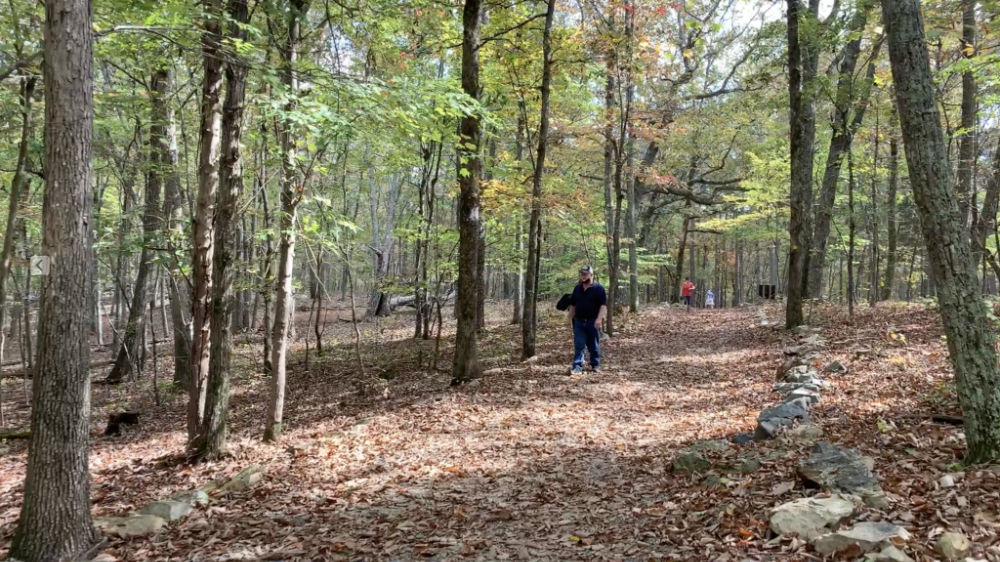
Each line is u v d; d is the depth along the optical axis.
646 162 19.55
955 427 5.00
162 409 10.56
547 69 10.38
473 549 4.02
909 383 6.92
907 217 19.28
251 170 8.71
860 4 10.48
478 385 9.23
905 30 3.98
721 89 21.12
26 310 13.78
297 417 8.81
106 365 16.61
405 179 20.42
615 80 13.66
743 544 3.49
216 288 6.69
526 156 16.97
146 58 8.24
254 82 6.82
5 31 6.53
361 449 6.66
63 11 3.70
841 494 3.78
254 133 8.13
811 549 3.25
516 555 3.88
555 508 4.68
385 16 8.32
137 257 17.64
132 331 13.23
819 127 15.95
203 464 6.54
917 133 3.99
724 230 26.03
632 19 11.29
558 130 12.59
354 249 16.70
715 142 20.73
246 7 6.37
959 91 14.74
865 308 14.39
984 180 14.75
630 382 9.27
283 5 6.39
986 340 3.96
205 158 6.66
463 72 9.09
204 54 5.23
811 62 13.70
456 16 11.68
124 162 9.99
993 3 9.78
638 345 12.91
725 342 12.75
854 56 13.99
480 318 16.86
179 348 12.20
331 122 5.70
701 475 4.88
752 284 45.81
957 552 2.93
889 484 3.90
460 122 9.32
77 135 3.78
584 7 11.27
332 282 39.53
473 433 6.98
